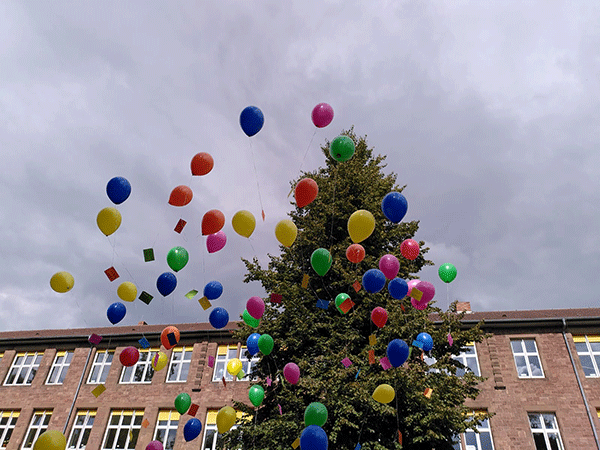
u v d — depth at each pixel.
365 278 8.18
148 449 9.23
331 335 10.00
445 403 9.05
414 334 9.65
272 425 9.30
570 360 16.16
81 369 20.20
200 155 8.32
